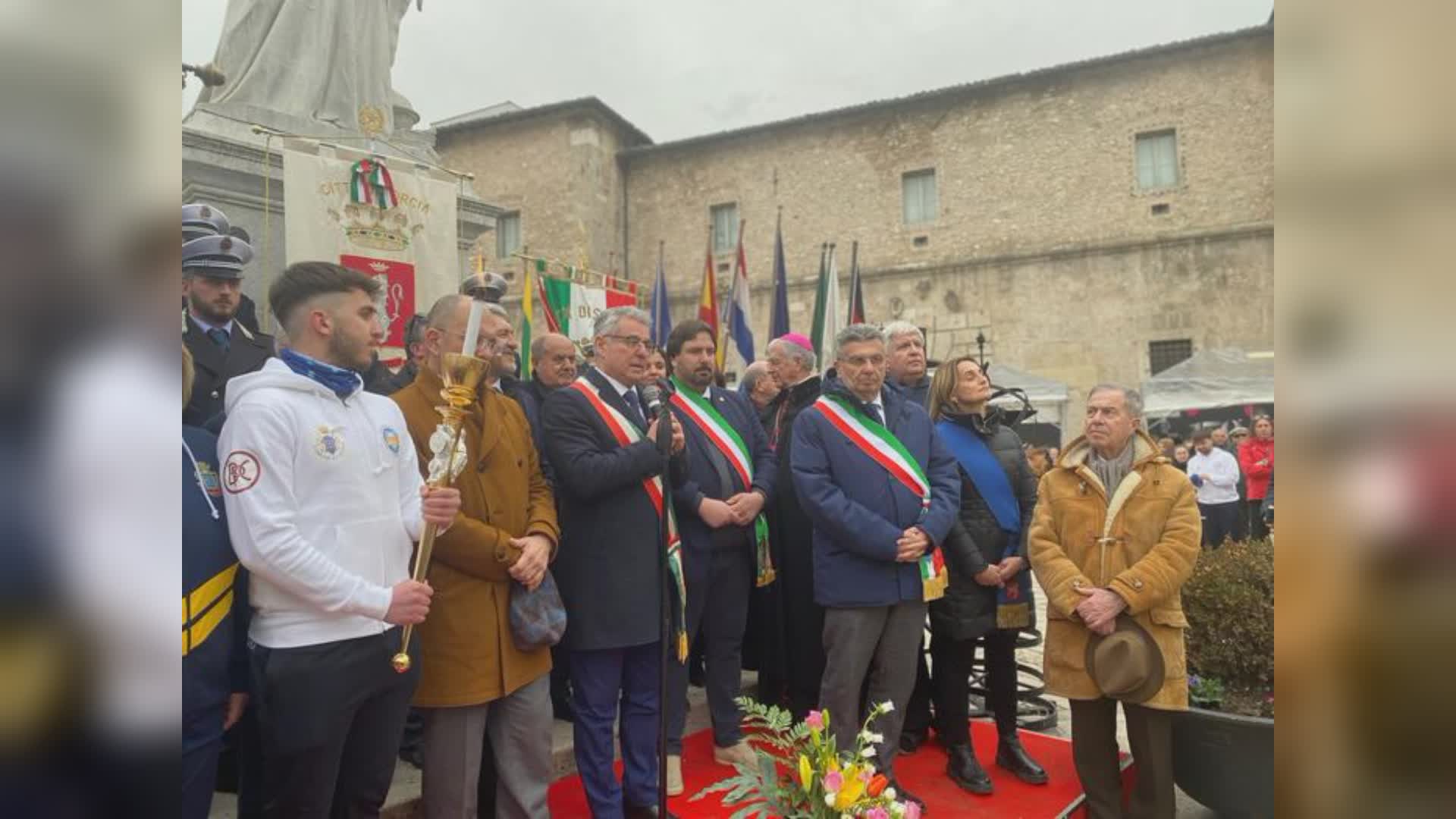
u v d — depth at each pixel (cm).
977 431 381
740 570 371
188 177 490
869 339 333
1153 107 1576
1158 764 301
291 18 591
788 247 1817
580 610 293
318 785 204
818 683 399
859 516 313
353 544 206
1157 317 1560
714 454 366
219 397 284
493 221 657
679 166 1916
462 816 249
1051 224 1633
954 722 356
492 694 252
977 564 347
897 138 1750
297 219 504
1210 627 329
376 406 229
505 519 263
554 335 391
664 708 257
